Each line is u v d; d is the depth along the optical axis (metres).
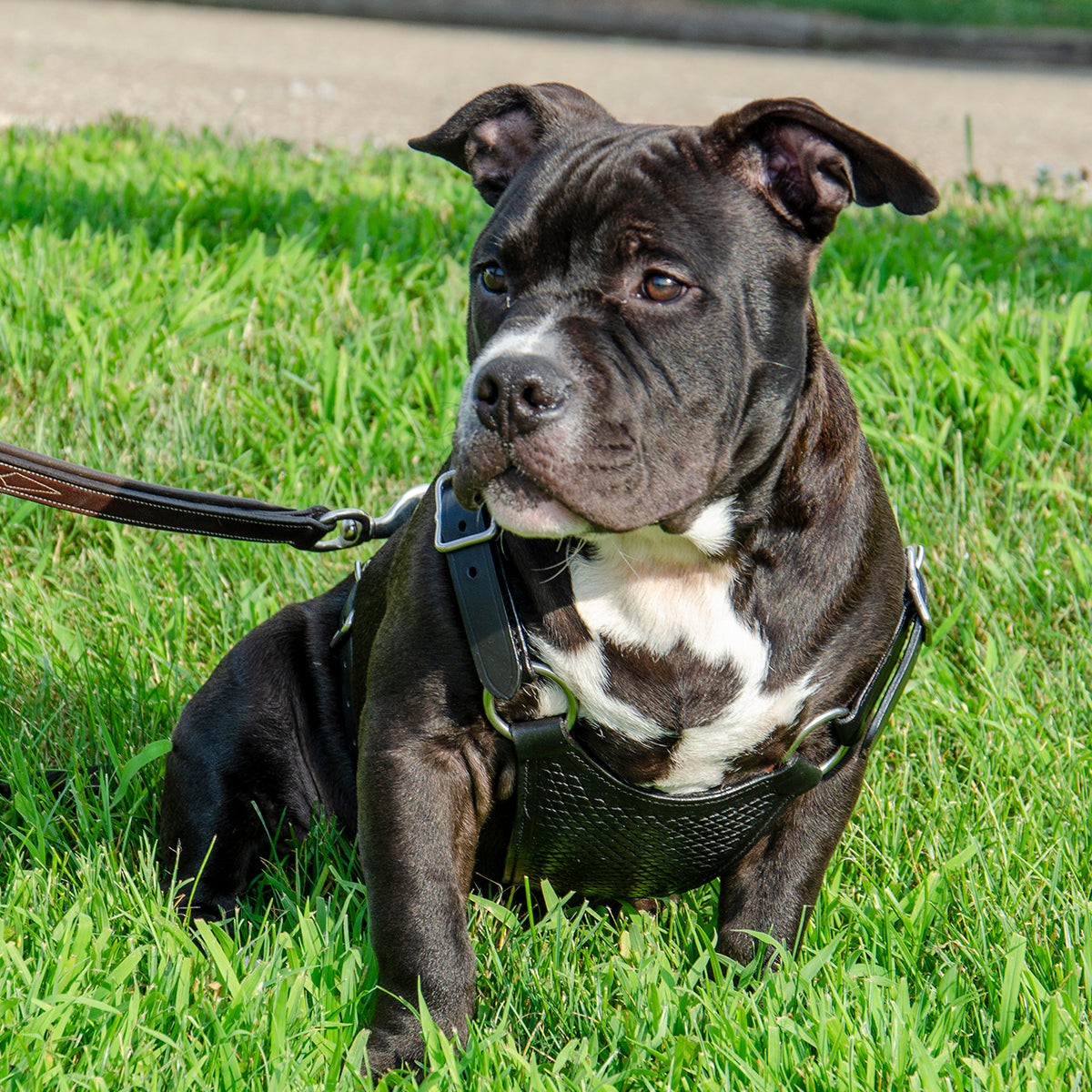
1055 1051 3.73
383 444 6.68
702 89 19.30
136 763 4.77
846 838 4.94
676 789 4.14
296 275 7.99
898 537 4.32
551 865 4.39
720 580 3.97
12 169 9.76
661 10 28.41
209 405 6.91
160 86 16.77
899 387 6.92
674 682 3.97
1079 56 26.67
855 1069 3.65
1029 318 7.75
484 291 4.11
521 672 3.90
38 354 7.11
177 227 8.20
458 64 21.31
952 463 6.60
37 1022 3.56
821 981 4.18
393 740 3.98
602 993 4.07
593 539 3.94
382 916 3.90
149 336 7.14
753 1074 3.57
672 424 3.84
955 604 6.10
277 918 4.48
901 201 3.99
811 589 4.00
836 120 3.91
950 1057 3.74
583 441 3.67
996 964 4.17
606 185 3.86
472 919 4.57
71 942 3.93
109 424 6.79
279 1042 3.62
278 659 4.95
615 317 3.83
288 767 4.90
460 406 3.86
